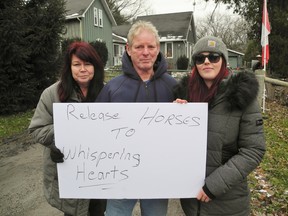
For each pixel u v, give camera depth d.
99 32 30.19
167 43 41.34
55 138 2.11
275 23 16.34
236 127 1.90
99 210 2.82
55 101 2.43
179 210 3.55
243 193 2.02
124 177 2.13
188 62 32.88
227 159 2.00
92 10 28.62
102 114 2.08
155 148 2.08
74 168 2.14
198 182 2.07
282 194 3.88
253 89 1.83
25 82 10.71
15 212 3.70
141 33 2.12
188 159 2.06
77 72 2.45
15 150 6.23
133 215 3.42
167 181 2.10
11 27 9.39
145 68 2.18
